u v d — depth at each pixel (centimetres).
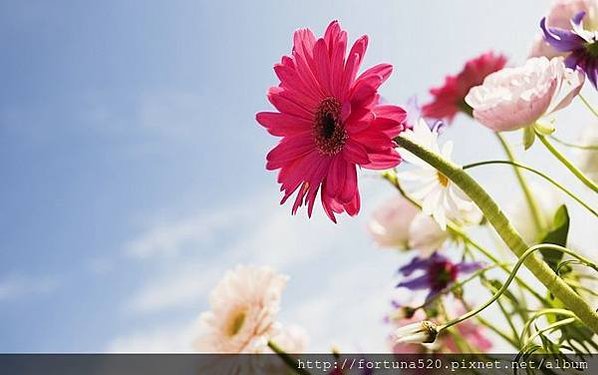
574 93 47
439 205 55
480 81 73
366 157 46
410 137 46
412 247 69
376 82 46
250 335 69
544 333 47
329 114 49
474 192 44
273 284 71
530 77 47
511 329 57
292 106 50
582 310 42
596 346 50
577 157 64
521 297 58
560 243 55
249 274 73
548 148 49
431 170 56
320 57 49
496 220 44
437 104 73
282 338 70
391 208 77
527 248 44
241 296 72
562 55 53
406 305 66
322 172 49
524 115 46
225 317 71
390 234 76
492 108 47
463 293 65
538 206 63
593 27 54
